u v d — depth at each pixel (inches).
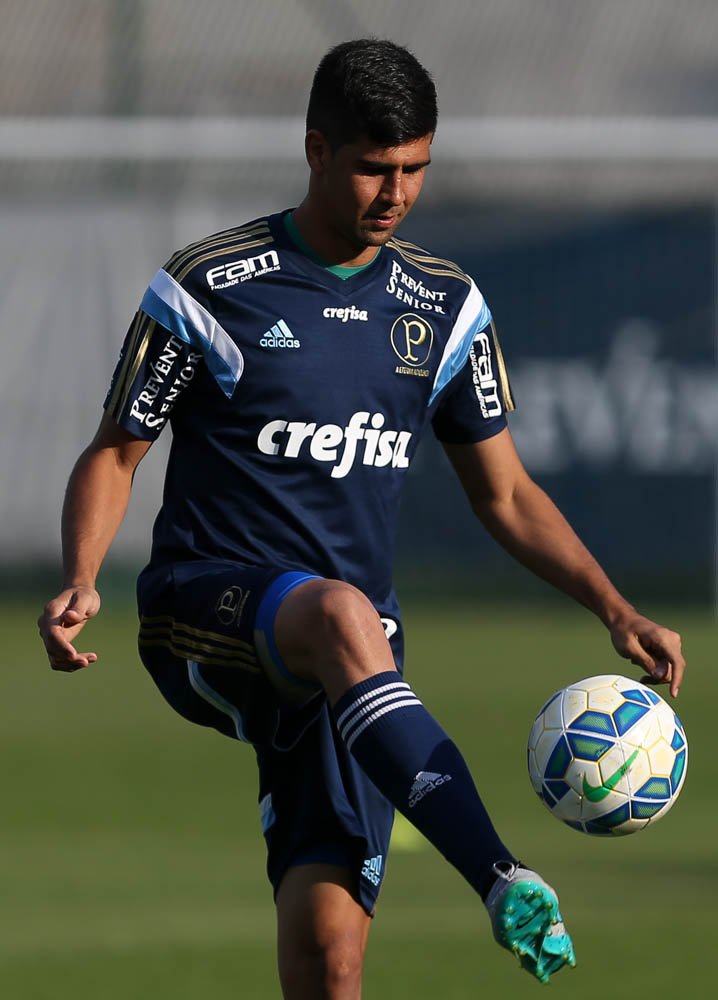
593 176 2561.5
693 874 933.2
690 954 747.4
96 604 473.4
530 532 567.5
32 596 2662.4
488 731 1477.6
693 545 2755.9
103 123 2501.2
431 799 428.5
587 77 2620.6
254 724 512.4
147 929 810.8
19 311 2623.0
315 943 514.0
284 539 518.6
